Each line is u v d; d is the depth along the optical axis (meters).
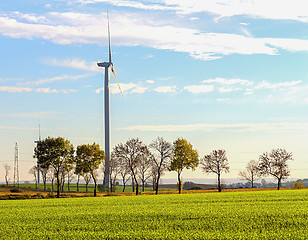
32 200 79.88
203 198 66.94
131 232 31.98
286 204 49.62
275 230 32.16
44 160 98.94
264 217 37.69
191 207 48.72
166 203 57.00
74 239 30.00
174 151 110.75
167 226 34.53
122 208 50.09
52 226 36.16
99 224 36.41
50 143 99.06
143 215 41.16
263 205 48.75
